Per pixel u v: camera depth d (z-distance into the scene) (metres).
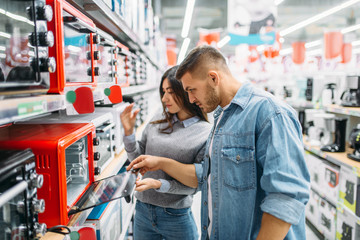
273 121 1.22
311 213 3.90
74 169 1.36
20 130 1.20
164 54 7.58
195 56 1.34
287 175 1.13
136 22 2.62
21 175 0.78
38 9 0.76
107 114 1.83
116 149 2.12
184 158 1.94
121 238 2.07
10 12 0.76
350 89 3.71
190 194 1.95
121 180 1.45
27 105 0.72
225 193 1.36
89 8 1.59
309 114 4.22
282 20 9.41
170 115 2.03
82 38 1.28
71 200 1.12
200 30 7.86
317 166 3.74
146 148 2.09
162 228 2.03
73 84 1.03
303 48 6.93
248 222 1.32
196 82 1.36
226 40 9.55
